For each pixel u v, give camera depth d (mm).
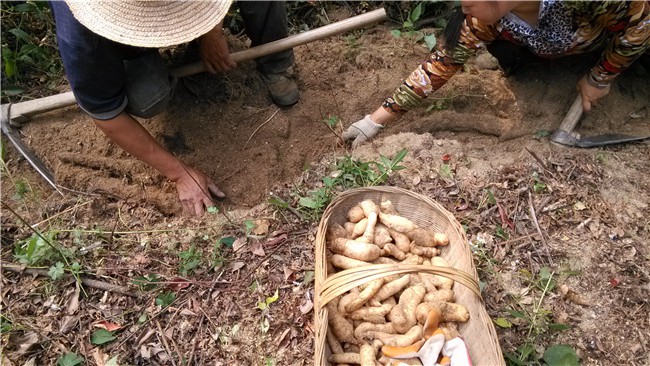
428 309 1561
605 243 1912
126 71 1842
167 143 2199
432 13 2754
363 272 1392
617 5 1736
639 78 2363
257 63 2303
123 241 1938
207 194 2025
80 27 1489
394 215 1783
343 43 2578
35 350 1672
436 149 2176
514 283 1825
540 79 2363
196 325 1729
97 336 1675
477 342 1516
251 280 1827
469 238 1923
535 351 1659
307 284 1811
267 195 2090
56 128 2236
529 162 2133
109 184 2098
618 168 2121
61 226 1975
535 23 1928
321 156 2227
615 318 1749
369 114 2373
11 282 1818
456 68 2014
